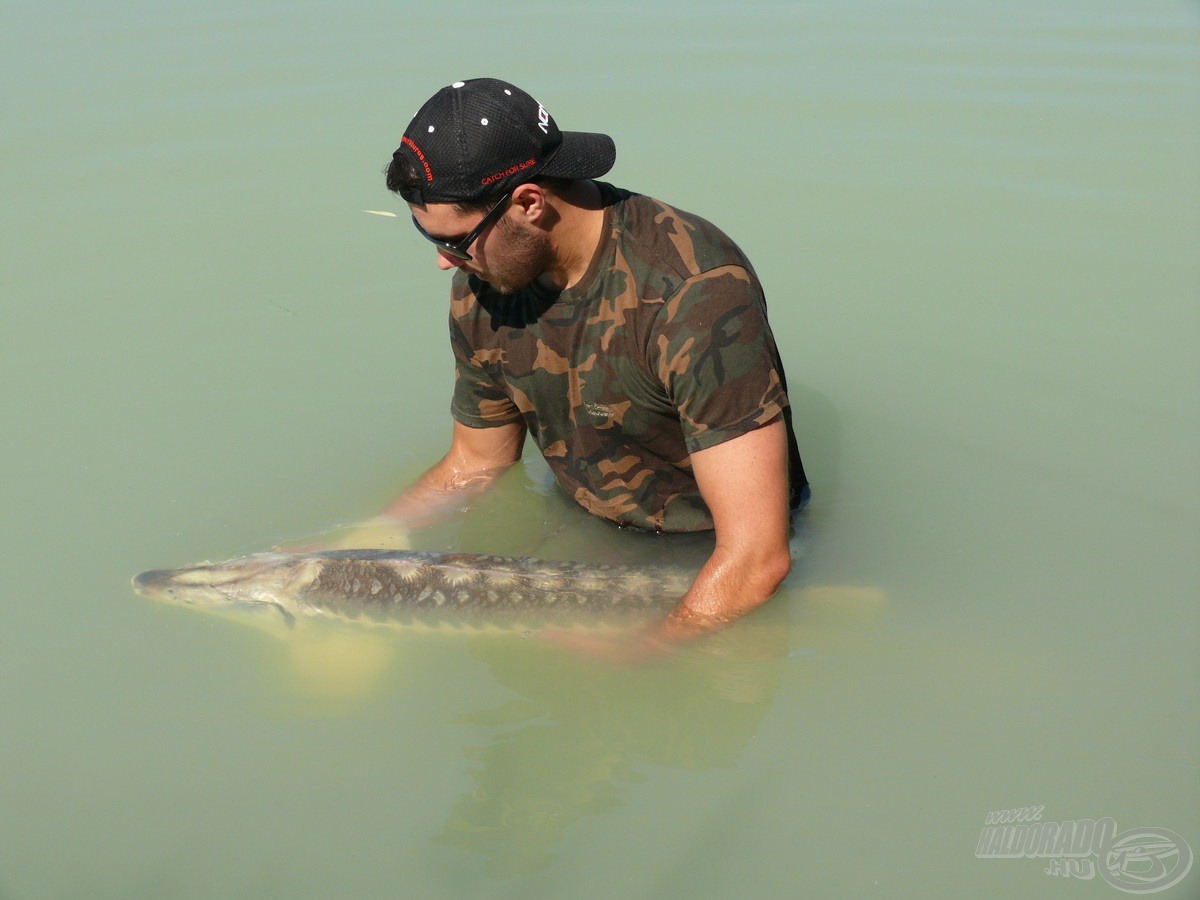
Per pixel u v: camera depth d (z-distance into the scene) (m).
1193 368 4.64
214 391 4.75
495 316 3.32
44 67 7.66
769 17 8.34
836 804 2.82
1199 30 8.09
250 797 2.94
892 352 4.85
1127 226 5.74
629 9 8.45
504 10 8.52
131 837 2.83
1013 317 5.07
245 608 3.60
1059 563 3.61
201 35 8.17
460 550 3.79
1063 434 4.27
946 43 7.94
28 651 3.45
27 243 5.73
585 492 3.60
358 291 5.45
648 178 6.14
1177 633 3.31
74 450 4.38
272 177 6.31
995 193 6.09
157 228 5.89
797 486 3.76
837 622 3.38
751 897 2.58
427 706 3.25
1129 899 2.51
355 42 7.92
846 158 6.43
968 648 3.28
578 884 2.64
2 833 2.84
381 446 4.43
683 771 2.96
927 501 3.92
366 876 2.70
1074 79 7.37
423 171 2.81
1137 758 2.89
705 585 3.14
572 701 3.23
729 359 2.93
